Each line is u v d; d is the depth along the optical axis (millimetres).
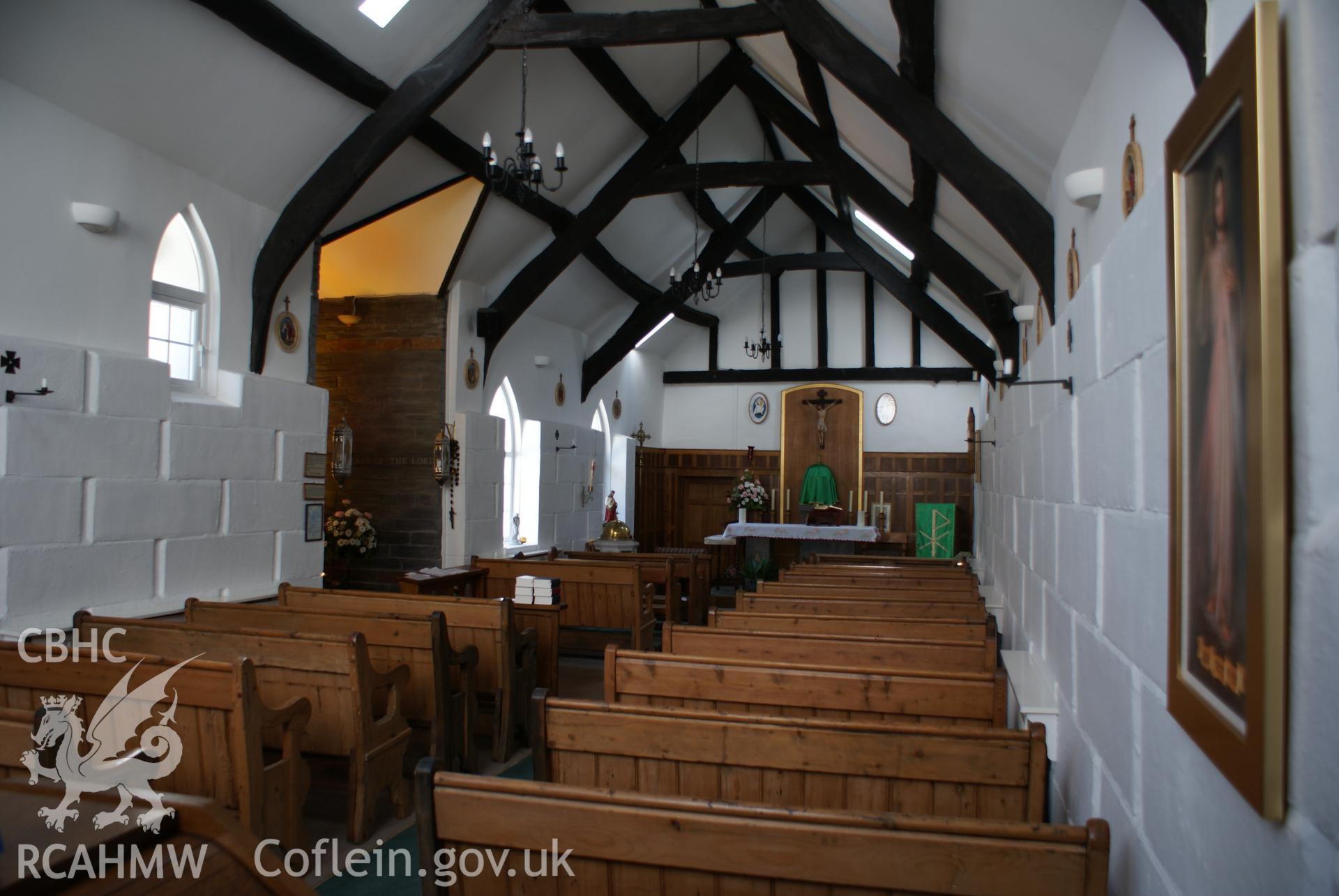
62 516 4926
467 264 9000
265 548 6531
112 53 4926
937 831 1782
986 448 8898
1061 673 3586
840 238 11898
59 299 4977
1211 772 1722
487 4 6469
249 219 6441
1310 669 1238
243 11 5207
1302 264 1263
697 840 1868
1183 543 1833
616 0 7336
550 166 8633
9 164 4699
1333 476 1179
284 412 6746
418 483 9094
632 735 2656
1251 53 1349
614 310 12672
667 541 16016
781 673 3336
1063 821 3408
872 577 6863
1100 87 3389
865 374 15219
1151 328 2227
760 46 7891
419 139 7117
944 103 5281
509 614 5285
